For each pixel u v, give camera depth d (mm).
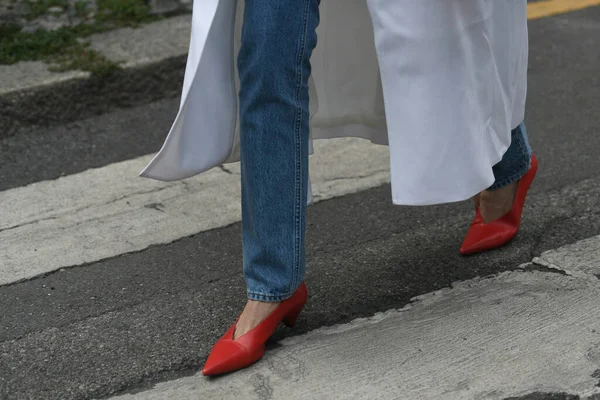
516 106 3336
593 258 3662
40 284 3768
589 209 4113
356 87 3457
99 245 4066
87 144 5266
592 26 6848
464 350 3113
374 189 4500
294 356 3127
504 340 3158
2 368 3199
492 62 3014
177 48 6059
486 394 2875
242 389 2971
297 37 2775
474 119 2949
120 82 5766
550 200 4219
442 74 2846
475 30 2908
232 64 2994
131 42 6160
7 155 5145
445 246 3869
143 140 5301
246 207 2994
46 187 4703
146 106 5805
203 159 3027
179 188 4602
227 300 3570
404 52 2793
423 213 4203
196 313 3488
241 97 2873
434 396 2879
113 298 3635
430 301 3449
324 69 3422
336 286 3605
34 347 3318
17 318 3525
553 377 2943
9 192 4660
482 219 3797
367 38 3363
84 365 3191
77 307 3582
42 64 5824
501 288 3492
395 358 3092
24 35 6195
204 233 4137
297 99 2855
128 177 4781
